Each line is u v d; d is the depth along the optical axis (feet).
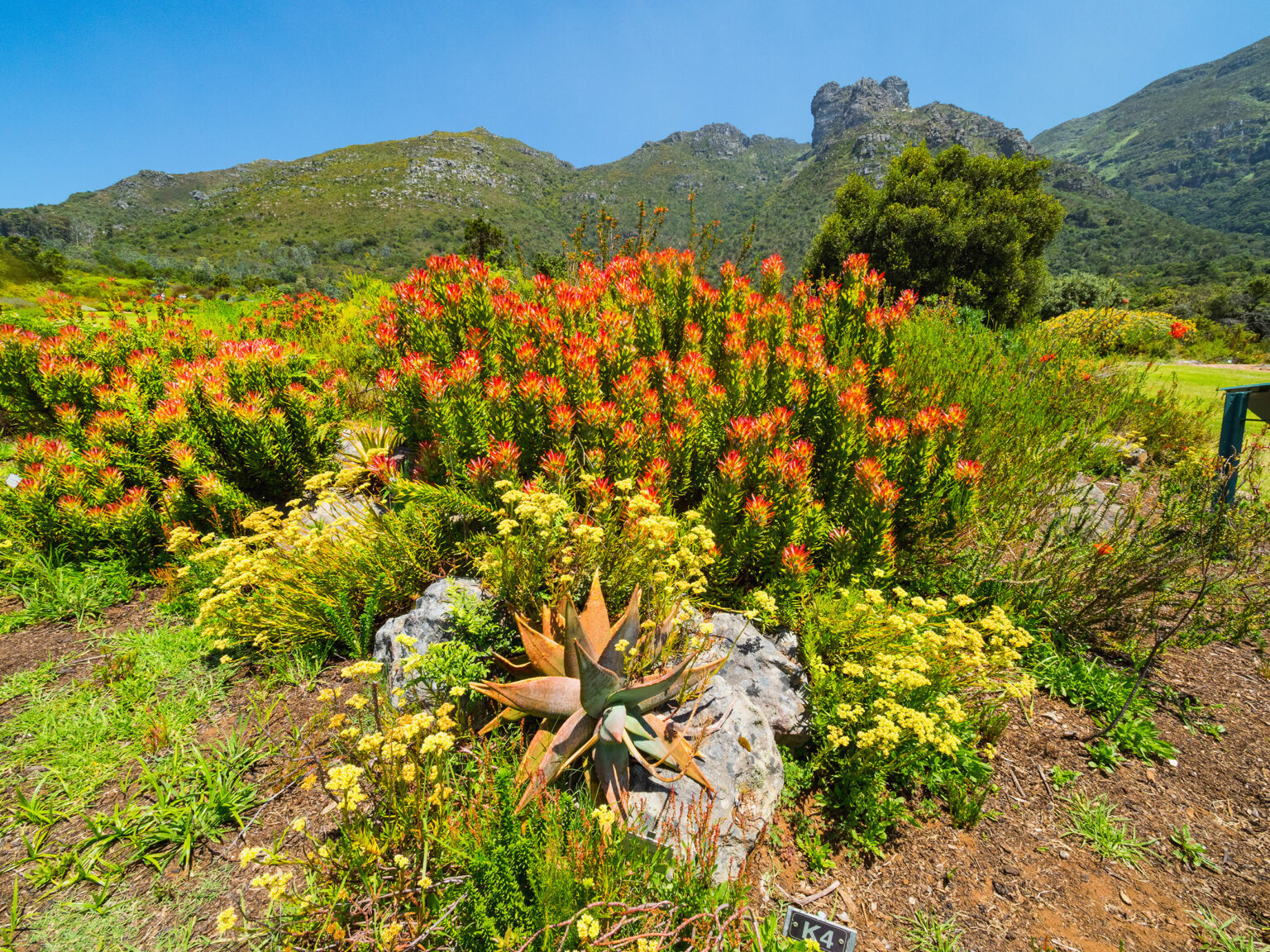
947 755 9.27
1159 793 9.43
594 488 11.47
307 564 11.06
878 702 8.54
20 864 6.98
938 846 8.43
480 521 11.92
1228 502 13.51
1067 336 29.76
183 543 12.17
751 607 11.37
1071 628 12.88
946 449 12.77
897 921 7.41
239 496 13.88
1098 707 11.08
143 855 7.20
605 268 19.85
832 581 11.79
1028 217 57.98
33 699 9.42
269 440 14.49
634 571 10.43
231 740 8.61
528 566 9.79
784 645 10.59
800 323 17.71
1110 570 12.52
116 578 12.53
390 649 9.58
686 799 7.80
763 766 8.43
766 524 11.33
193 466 13.60
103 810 7.67
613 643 8.41
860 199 66.95
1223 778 9.70
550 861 6.05
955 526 13.14
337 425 16.19
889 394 15.43
